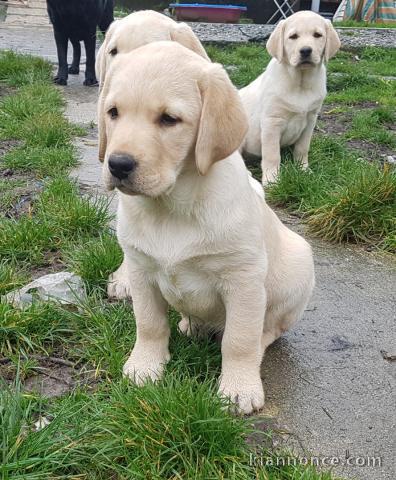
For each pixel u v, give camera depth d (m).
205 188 0.41
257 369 0.46
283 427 0.43
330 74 1.92
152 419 0.39
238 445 0.40
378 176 0.84
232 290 0.43
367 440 0.42
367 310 0.62
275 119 1.02
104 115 0.42
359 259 0.74
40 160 0.97
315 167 1.04
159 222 0.42
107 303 0.58
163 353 0.48
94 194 0.86
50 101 1.37
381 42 2.52
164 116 0.38
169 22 0.73
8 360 0.50
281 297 0.51
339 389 0.48
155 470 0.37
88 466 0.38
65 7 1.58
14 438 0.38
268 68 1.07
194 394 0.41
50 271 0.65
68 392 0.46
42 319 0.53
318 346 0.54
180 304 0.46
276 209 0.89
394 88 1.80
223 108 0.39
